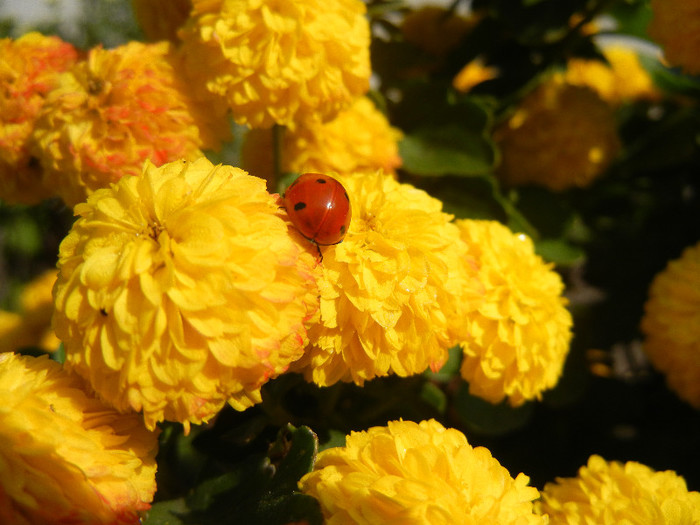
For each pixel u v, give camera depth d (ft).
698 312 0.37
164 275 0.20
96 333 0.20
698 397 0.39
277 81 0.28
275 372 0.21
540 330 0.29
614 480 0.27
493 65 0.49
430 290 0.24
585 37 0.49
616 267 0.55
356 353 0.24
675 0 0.38
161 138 0.29
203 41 0.28
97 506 0.19
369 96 0.41
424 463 0.21
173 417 0.20
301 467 0.24
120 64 0.29
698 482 0.44
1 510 0.19
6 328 0.56
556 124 0.46
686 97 0.53
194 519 0.26
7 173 0.32
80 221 0.21
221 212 0.20
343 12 0.30
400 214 0.25
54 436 0.19
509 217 0.41
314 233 0.22
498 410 0.36
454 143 0.41
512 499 0.22
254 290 0.20
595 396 0.48
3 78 0.31
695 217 0.54
